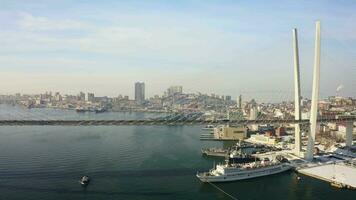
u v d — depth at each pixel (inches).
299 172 7751.0
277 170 7662.4
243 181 7101.4
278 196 6171.3
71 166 7834.6
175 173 7465.6
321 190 6505.9
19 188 6264.8
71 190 6200.8
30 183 6550.2
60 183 6574.8
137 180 6875.0
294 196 6176.2
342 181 6899.6
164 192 6225.4
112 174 7244.1
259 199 5999.0
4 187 6318.9
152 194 6102.4
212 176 6904.5
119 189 6304.1
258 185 6820.9
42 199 5748.0
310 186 6756.9
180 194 6156.5
